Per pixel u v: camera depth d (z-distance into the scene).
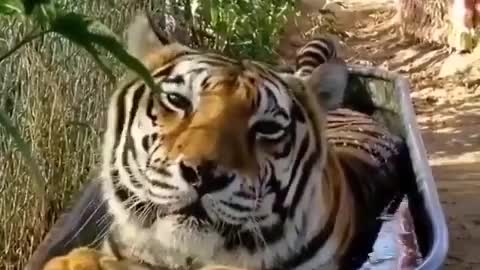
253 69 1.22
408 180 1.68
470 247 2.08
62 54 1.45
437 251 1.27
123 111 1.20
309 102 1.24
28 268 1.18
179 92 1.16
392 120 1.97
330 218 1.28
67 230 1.28
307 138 1.22
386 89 2.01
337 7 4.12
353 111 1.87
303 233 1.22
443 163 2.53
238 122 1.13
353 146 1.67
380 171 1.62
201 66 1.19
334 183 1.33
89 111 1.52
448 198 2.31
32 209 1.39
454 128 2.80
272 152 1.16
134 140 1.18
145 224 1.17
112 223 1.21
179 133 1.13
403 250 1.45
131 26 1.26
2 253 1.37
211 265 1.16
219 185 1.10
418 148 1.70
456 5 3.46
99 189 1.31
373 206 1.54
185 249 1.15
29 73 1.40
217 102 1.14
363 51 3.59
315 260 1.24
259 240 1.16
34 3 0.80
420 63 3.43
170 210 1.13
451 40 3.49
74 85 1.50
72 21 0.81
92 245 1.24
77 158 1.50
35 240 1.39
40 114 1.42
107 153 1.21
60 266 1.17
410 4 3.65
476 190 2.35
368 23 3.93
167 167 1.12
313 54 1.90
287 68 1.45
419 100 3.07
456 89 3.16
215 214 1.12
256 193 1.12
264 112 1.16
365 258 1.42
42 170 1.42
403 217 1.57
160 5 1.94
